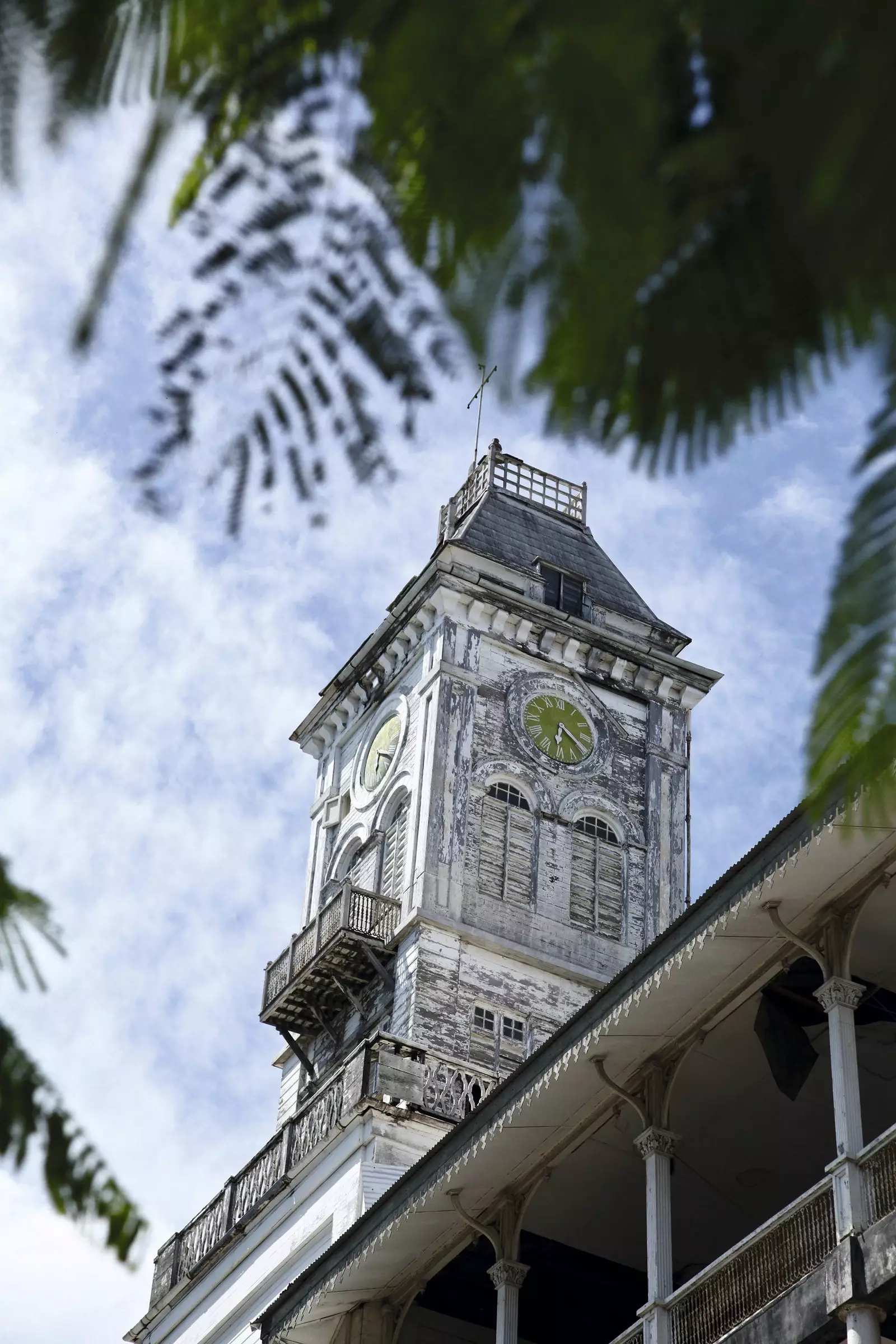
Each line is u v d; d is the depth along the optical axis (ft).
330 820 169.07
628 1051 68.08
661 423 6.61
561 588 172.45
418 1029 145.38
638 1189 75.36
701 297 6.54
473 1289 82.33
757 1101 71.51
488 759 161.27
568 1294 81.82
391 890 157.99
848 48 6.25
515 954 152.15
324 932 153.89
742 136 6.36
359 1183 118.42
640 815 165.27
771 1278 59.36
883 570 6.68
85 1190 8.41
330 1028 155.53
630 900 160.56
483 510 175.52
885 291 6.44
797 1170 75.20
